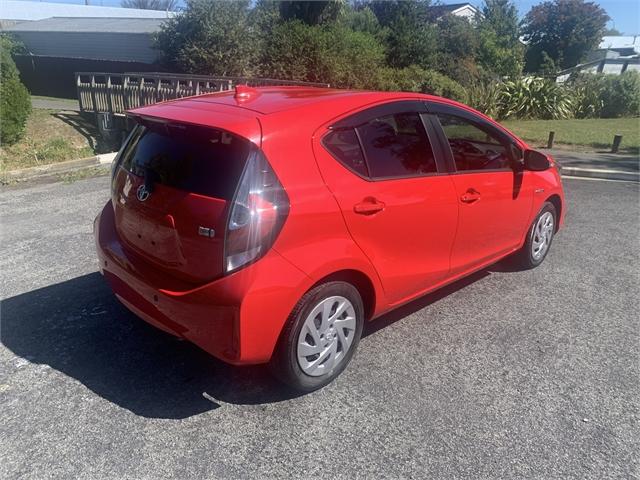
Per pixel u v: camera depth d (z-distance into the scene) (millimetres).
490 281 4914
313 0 19781
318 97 3303
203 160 2869
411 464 2623
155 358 3508
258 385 3240
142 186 3117
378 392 3193
